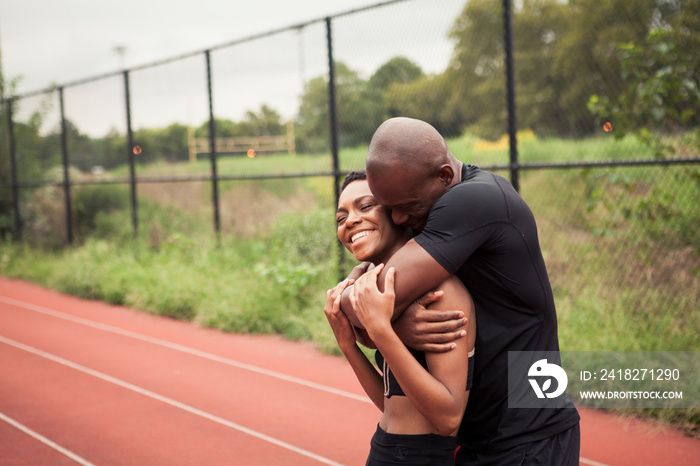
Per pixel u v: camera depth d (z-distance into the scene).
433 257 1.59
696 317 5.15
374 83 8.45
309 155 15.79
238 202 13.27
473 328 1.71
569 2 31.20
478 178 1.70
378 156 1.65
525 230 1.67
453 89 34.62
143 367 6.16
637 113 6.28
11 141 13.80
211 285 8.45
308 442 4.24
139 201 14.25
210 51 9.18
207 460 3.99
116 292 9.41
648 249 6.20
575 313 5.49
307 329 6.86
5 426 4.69
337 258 7.30
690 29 5.91
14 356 6.74
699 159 4.98
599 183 8.48
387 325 1.59
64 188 12.93
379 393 1.97
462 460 1.81
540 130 24.23
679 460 3.67
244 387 5.45
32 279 11.66
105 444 4.30
